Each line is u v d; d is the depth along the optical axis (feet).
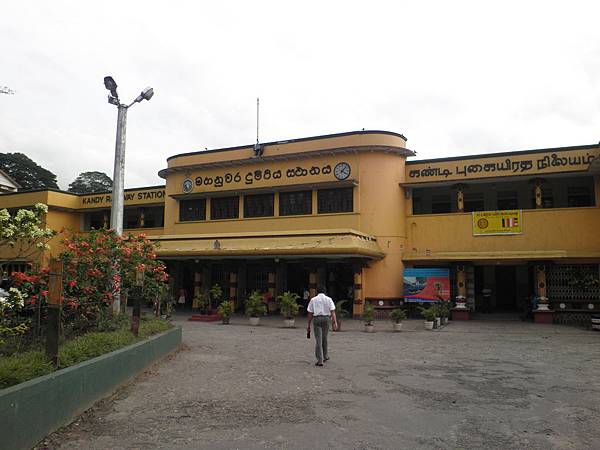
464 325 68.03
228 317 69.77
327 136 84.02
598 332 59.72
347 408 23.32
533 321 72.69
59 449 17.67
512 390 27.45
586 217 72.90
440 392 26.86
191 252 79.25
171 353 39.24
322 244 72.49
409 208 82.12
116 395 25.52
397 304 79.05
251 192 88.28
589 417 22.08
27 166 172.24
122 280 36.19
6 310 24.08
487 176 78.38
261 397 25.39
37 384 17.85
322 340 36.40
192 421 21.20
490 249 76.84
